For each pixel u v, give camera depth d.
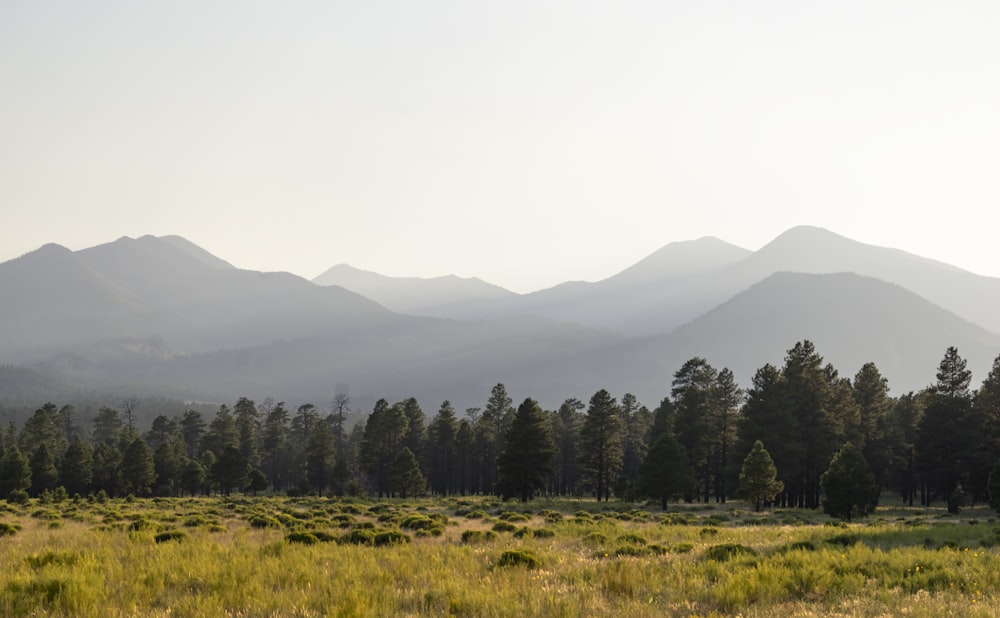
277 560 16.27
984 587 13.23
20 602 11.16
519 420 71.88
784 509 61.50
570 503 67.50
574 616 10.73
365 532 23.94
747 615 11.12
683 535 28.08
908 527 29.52
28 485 76.06
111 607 10.87
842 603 11.98
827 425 68.19
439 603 11.91
